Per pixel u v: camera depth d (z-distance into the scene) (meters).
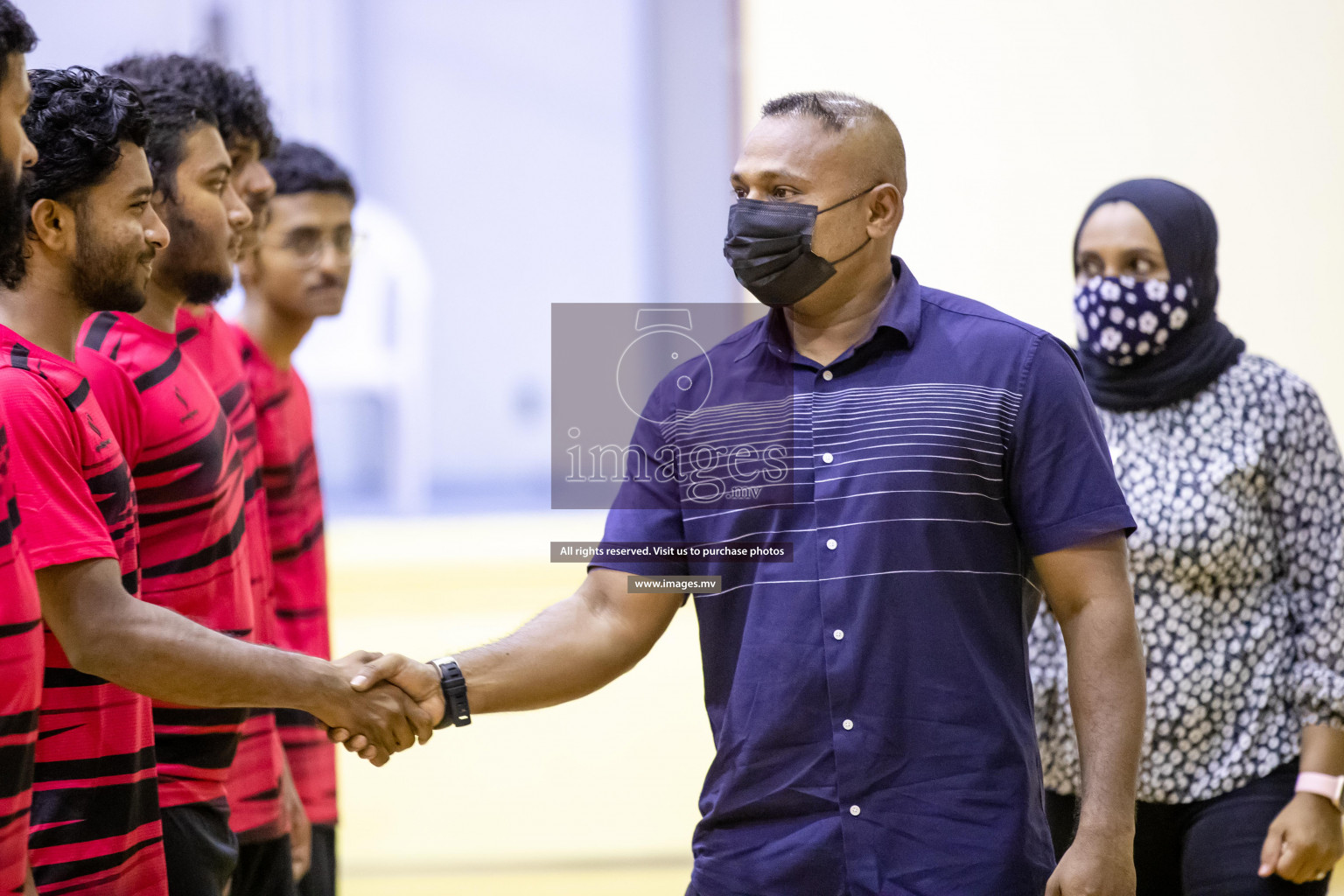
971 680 4.36
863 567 4.41
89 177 4.23
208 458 5.07
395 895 8.77
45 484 4.05
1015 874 4.26
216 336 5.83
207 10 21.88
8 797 3.59
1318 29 13.11
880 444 4.48
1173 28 13.37
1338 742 5.46
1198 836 5.54
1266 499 5.72
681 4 23.17
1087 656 4.38
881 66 14.38
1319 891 5.45
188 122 5.20
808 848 4.36
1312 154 13.12
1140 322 5.79
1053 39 13.84
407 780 11.05
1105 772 4.26
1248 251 13.09
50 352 4.24
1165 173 13.54
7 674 3.58
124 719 4.39
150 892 4.52
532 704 4.93
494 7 22.91
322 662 4.80
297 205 6.71
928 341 4.60
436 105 23.06
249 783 5.70
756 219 4.54
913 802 4.32
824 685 4.40
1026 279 14.09
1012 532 4.54
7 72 3.52
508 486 23.81
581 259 23.69
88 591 4.11
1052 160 13.95
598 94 23.30
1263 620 5.65
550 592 16.55
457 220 23.41
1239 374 5.81
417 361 19.86
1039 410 4.45
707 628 4.67
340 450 23.14
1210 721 5.61
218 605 5.16
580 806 10.44
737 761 4.51
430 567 16.53
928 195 14.14
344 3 22.36
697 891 4.62
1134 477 5.74
